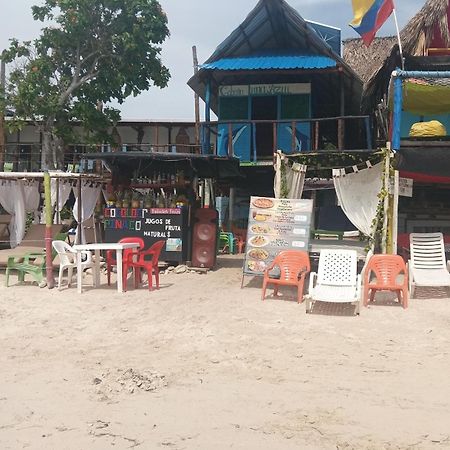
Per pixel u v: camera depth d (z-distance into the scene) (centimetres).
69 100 1978
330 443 429
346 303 902
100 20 1867
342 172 1160
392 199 1135
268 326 777
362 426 462
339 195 1165
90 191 1476
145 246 1306
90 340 748
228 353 675
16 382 585
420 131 1395
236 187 1833
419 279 952
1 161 2233
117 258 1038
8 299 988
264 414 491
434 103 1438
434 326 771
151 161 1345
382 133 1772
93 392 551
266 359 650
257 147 1720
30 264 1162
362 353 668
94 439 441
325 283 899
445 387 555
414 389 551
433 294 982
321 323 790
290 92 1708
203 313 852
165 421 477
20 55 1925
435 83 1238
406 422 470
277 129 1681
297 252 962
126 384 571
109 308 912
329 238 1594
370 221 1134
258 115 1738
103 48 1880
